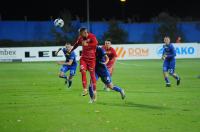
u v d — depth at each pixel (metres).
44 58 79.75
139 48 82.44
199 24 97.31
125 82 42.22
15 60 78.88
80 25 94.12
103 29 95.38
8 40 88.38
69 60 37.47
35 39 92.75
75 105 26.64
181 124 20.58
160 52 83.12
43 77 48.44
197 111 24.19
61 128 19.83
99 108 25.41
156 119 21.88
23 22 92.69
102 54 27.64
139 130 19.36
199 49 84.56
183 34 96.56
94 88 27.83
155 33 96.19
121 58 81.75
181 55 83.69
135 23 96.25
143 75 50.31
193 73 52.94
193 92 33.44
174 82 41.94
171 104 26.86
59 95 31.91
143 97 30.42
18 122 21.23
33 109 25.19
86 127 20.02
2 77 48.56
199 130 19.27
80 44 27.86
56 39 91.69
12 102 28.17
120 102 27.94
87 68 27.86
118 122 21.14
